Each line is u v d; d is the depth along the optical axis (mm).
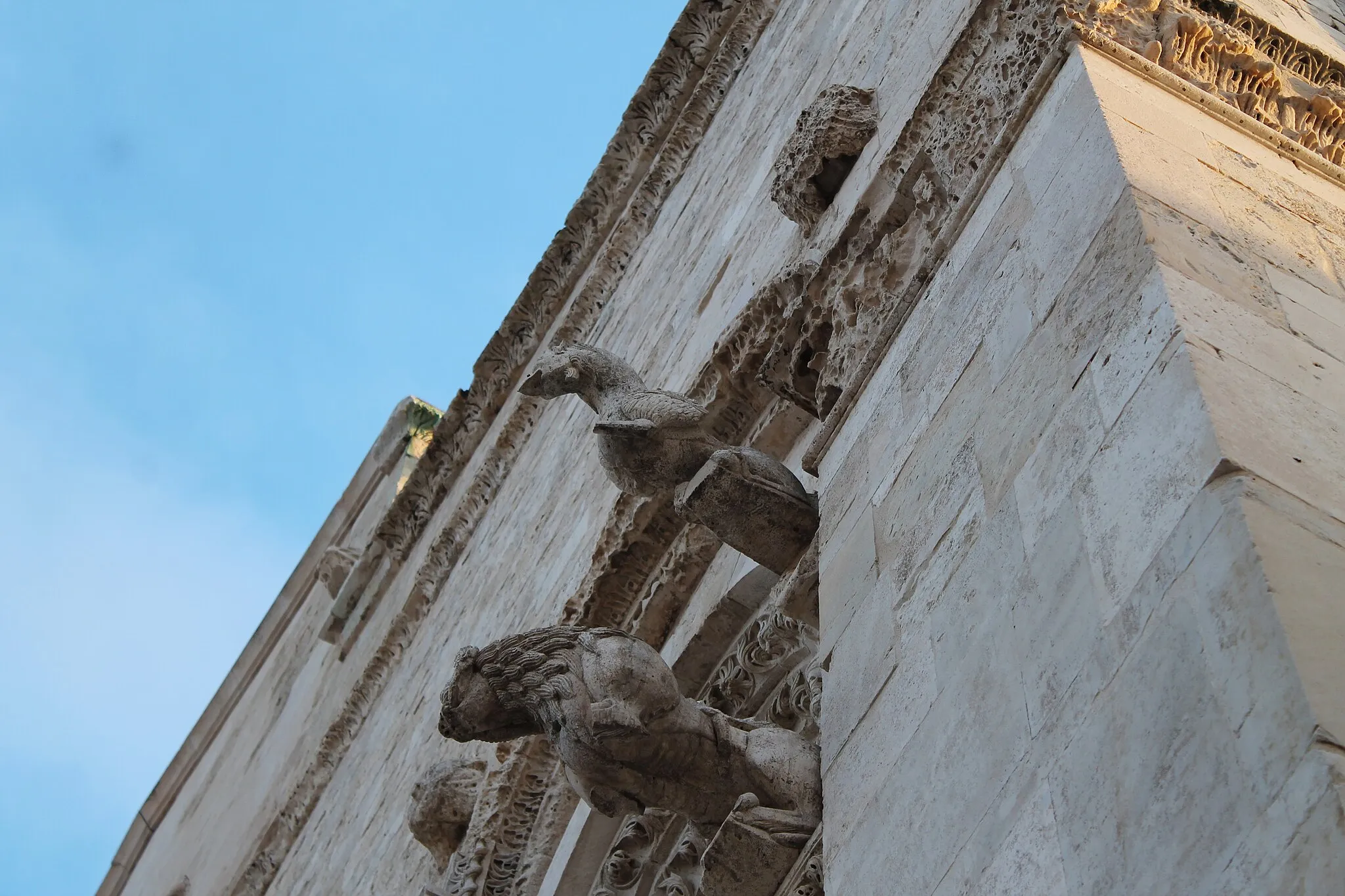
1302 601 4426
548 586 15500
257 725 28609
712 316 14516
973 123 8211
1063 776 4902
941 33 10602
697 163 20469
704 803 7570
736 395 11000
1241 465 4859
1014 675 5418
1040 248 6656
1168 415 5250
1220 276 5895
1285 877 3916
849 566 7168
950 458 6645
